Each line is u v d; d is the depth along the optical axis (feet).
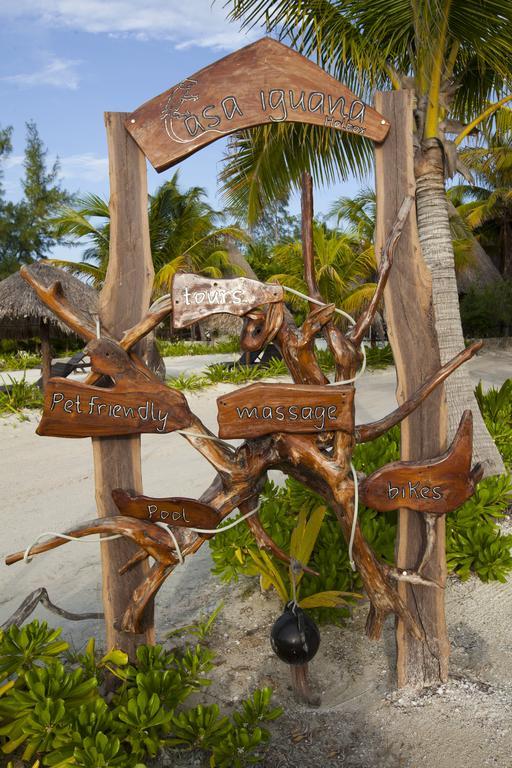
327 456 7.99
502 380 44.50
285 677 9.97
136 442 8.39
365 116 8.06
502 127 28.91
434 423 8.86
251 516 8.38
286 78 7.79
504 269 84.07
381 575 8.57
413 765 7.84
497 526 15.69
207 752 8.07
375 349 59.36
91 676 8.63
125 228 7.97
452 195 91.15
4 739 7.67
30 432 30.99
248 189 25.14
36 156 128.57
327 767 7.84
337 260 55.01
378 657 10.47
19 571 14.97
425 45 16.80
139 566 8.64
